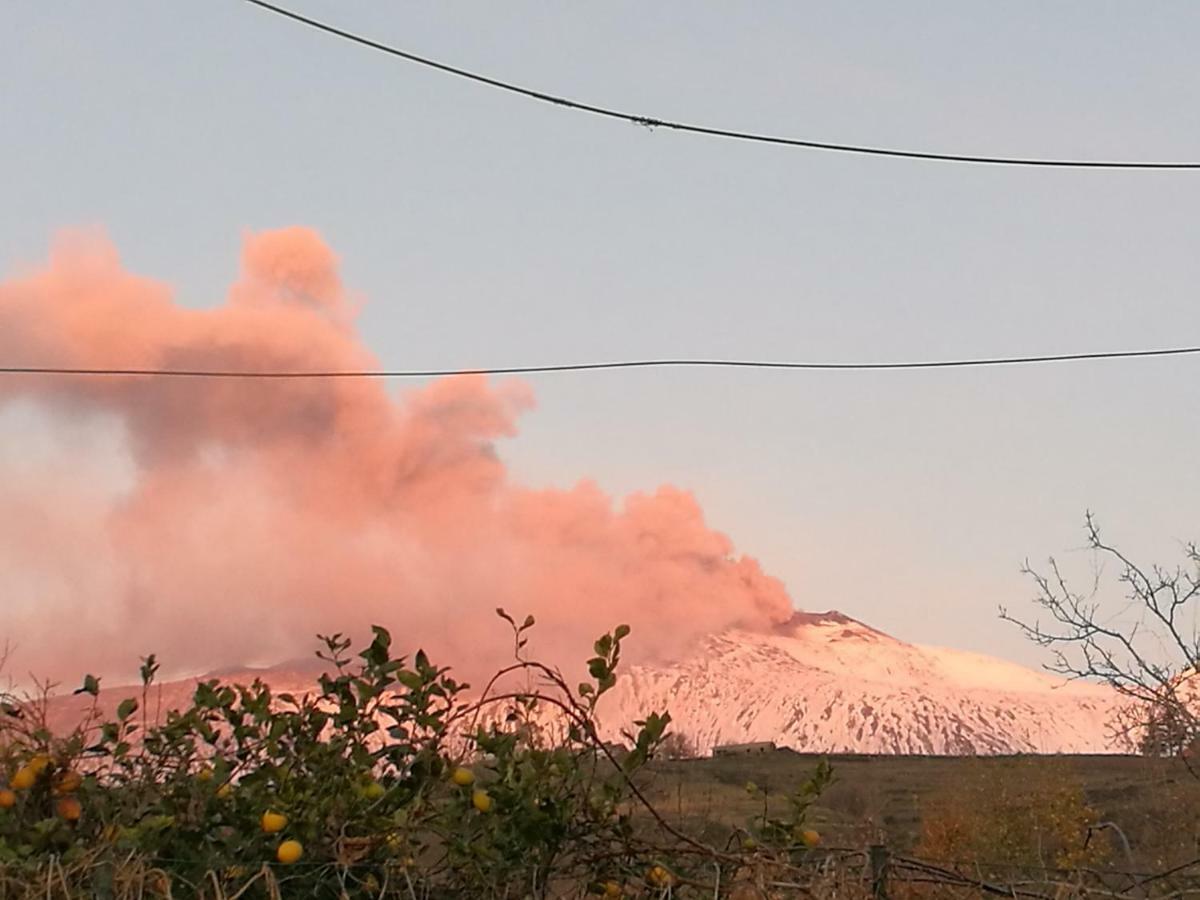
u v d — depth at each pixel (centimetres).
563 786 598
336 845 585
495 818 584
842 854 598
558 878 596
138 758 635
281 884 580
